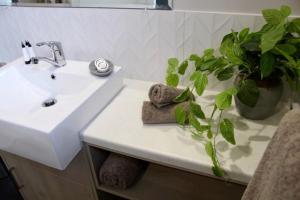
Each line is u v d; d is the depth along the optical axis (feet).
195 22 2.78
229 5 2.57
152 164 3.29
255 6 2.48
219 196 2.88
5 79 3.31
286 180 1.23
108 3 3.10
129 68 3.51
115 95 3.17
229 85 3.00
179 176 3.14
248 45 2.02
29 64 3.46
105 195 3.28
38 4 3.47
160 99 2.50
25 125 2.16
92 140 2.45
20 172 3.60
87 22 3.34
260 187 1.57
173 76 2.43
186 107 2.41
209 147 2.00
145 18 2.99
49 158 2.34
